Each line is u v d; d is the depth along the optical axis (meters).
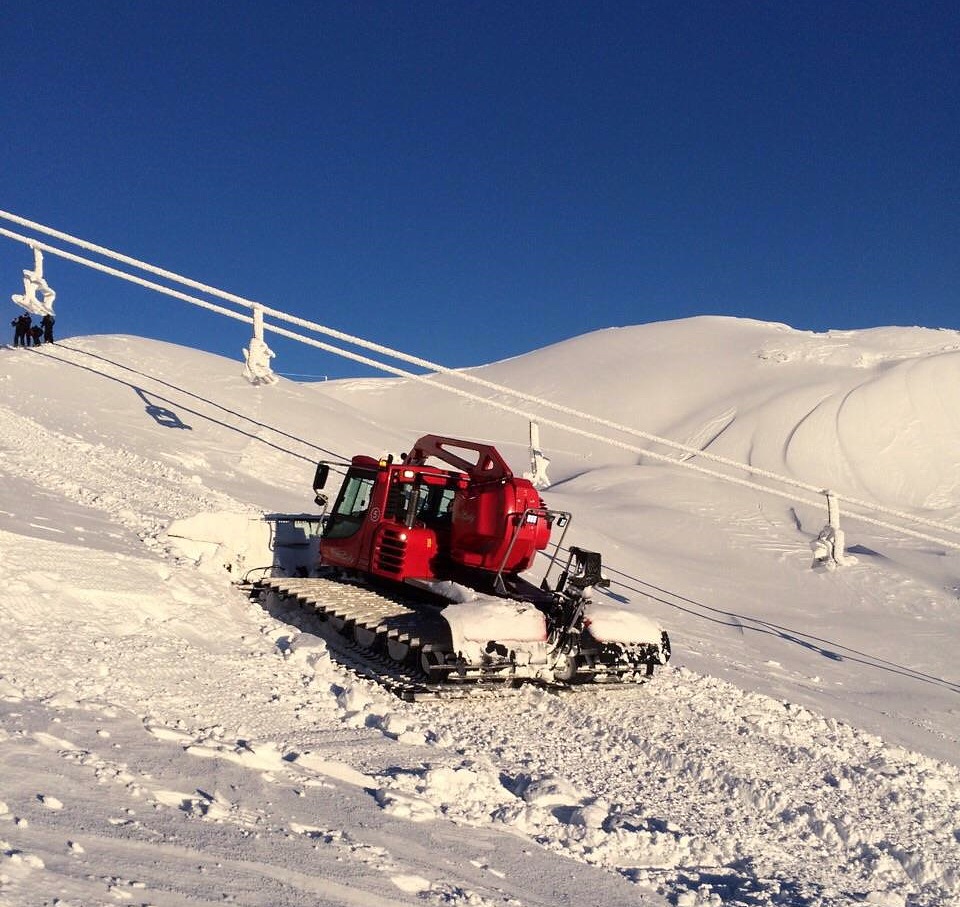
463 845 4.89
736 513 41.38
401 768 6.26
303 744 6.38
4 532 8.80
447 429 87.50
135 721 5.63
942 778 10.07
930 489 60.16
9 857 3.06
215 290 20.16
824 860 6.55
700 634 19.50
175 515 14.27
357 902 3.58
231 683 7.52
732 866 5.98
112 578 8.94
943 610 28.08
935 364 75.50
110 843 3.51
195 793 4.50
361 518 11.66
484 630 9.04
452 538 10.84
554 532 27.33
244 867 3.63
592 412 88.44
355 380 105.12
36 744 4.57
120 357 31.64
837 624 24.78
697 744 8.99
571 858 5.29
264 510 18.22
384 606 10.54
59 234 21.08
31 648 6.81
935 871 6.54
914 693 17.69
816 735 10.71
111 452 19.62
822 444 66.56
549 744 8.28
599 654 10.34
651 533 35.03
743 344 103.06
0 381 24.58
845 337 102.56
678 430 78.19
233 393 31.47
